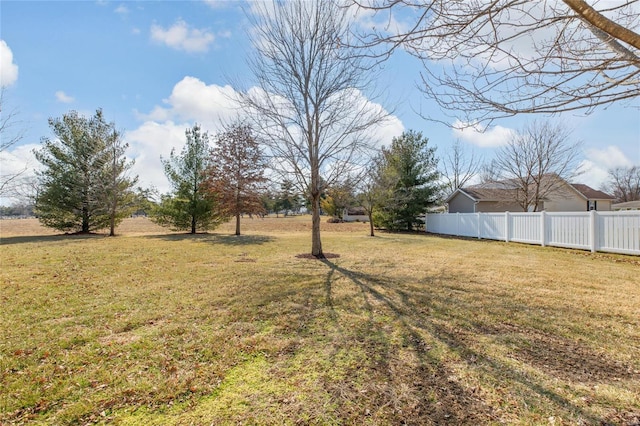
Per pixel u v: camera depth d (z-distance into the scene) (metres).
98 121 15.70
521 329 3.44
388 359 2.76
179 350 2.96
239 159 15.51
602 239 8.87
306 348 2.99
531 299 4.54
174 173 16.88
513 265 7.29
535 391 2.27
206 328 3.51
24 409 2.07
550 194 20.73
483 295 4.76
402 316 3.85
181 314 3.99
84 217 16.17
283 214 64.69
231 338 3.23
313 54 7.58
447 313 3.95
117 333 3.38
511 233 12.36
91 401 2.16
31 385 2.35
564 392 2.25
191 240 13.20
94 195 15.45
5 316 3.90
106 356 2.84
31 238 13.52
